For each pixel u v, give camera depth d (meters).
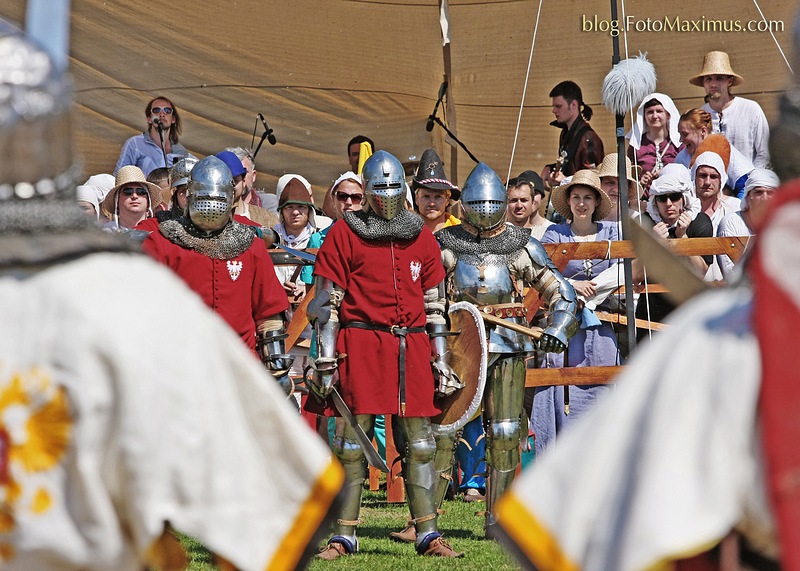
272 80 41.66
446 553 22.67
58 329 7.18
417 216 23.78
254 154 38.00
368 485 34.03
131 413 7.10
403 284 23.27
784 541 6.26
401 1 42.75
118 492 7.19
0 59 7.58
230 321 22.06
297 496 7.82
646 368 6.98
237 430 7.59
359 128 42.94
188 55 40.50
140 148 36.72
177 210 22.61
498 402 24.80
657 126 36.12
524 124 43.69
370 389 22.84
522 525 6.88
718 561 6.79
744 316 6.79
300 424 7.93
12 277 7.42
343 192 32.53
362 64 42.59
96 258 7.58
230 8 40.78
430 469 23.23
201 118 41.12
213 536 7.35
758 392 6.56
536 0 43.19
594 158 36.56
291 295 31.03
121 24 39.44
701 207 32.66
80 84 39.28
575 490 6.79
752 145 36.84
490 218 24.78
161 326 7.37
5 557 7.13
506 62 43.50
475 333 24.17
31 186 7.59
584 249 29.42
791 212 6.72
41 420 7.09
